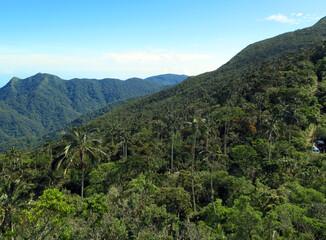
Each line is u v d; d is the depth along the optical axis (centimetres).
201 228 2191
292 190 3012
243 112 7225
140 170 4284
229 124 6694
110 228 1775
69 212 1524
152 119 11738
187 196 3019
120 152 7525
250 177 4003
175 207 2836
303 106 6531
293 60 11144
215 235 1947
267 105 7219
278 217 2069
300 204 2408
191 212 2889
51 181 4828
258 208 2539
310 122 5869
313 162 4331
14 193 1820
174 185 3869
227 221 2334
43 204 1449
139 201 2544
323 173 3491
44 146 8306
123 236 1791
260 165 4081
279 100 7200
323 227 1819
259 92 8031
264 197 2728
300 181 3459
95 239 1670
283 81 8425
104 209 1803
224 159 4700
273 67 10888
